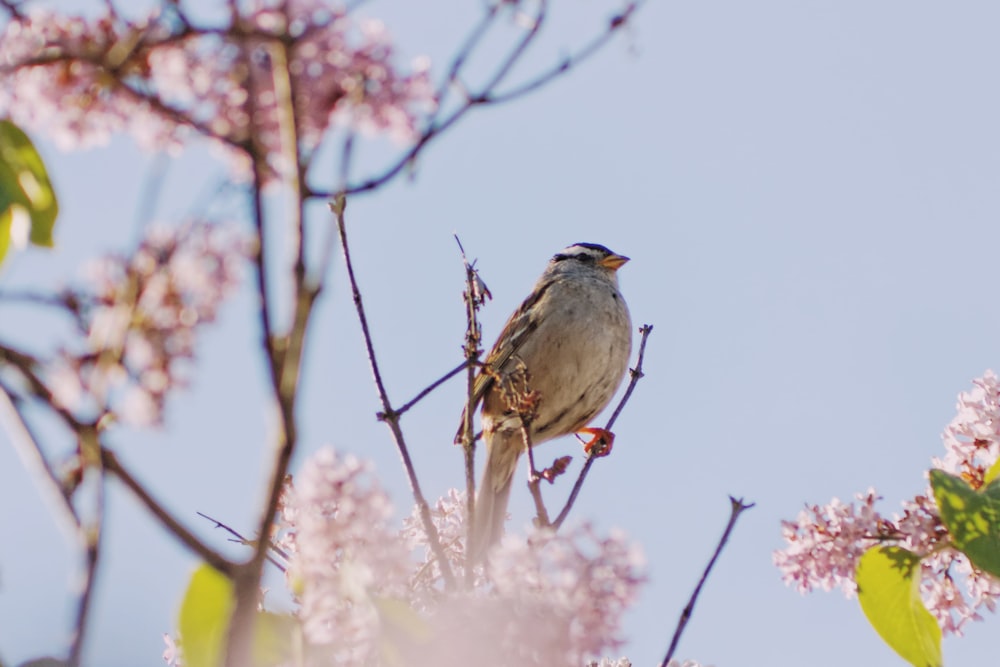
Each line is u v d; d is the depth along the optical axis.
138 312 4.88
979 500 7.61
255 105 5.41
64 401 4.76
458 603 5.79
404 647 5.70
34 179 6.10
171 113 5.59
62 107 5.74
